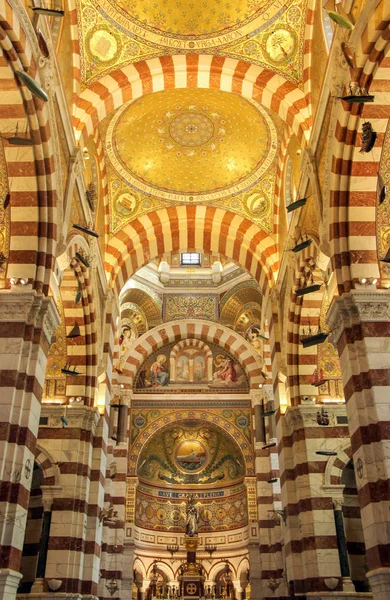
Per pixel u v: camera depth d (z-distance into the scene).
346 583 15.64
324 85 12.93
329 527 16.17
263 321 27.58
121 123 18.69
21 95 10.98
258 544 27.66
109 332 19.41
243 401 30.95
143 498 32.12
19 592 16.92
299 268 16.45
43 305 11.84
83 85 15.44
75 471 16.52
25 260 12.02
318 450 17.03
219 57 15.71
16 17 9.97
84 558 16.30
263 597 25.73
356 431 11.22
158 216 20.94
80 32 15.07
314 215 14.61
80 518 16.22
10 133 11.51
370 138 10.51
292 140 17.80
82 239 15.23
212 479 33.41
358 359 11.63
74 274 16.19
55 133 12.20
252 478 29.17
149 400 30.95
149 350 31.11
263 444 28.36
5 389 11.02
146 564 30.81
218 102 18.42
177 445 33.56
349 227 12.41
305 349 17.97
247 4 15.13
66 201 13.23
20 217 12.17
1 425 10.78
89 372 17.48
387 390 11.20
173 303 32.00
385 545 10.22
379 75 11.10
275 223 20.39
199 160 20.38
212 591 30.45
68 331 17.33
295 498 17.23
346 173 12.31
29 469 10.98
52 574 15.40
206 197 20.95
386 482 10.51
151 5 15.18
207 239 21.45
